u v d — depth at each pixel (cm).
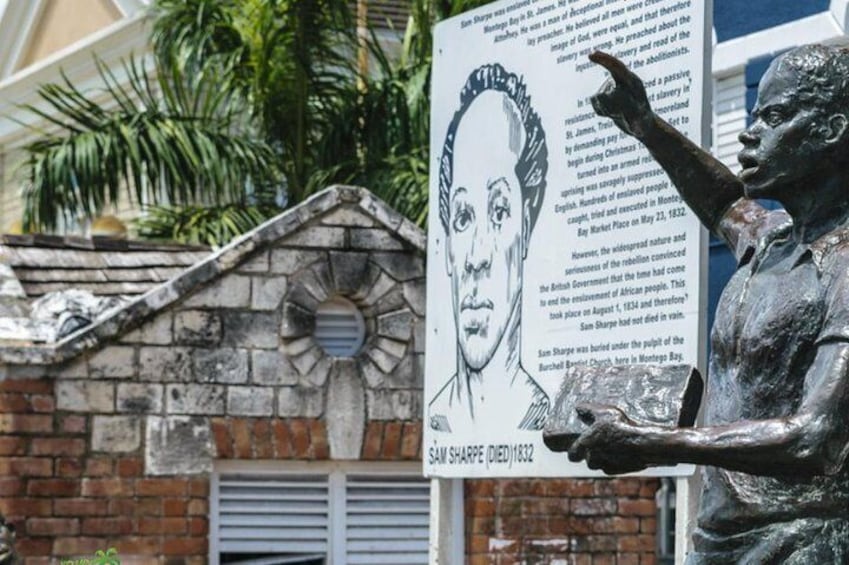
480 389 1134
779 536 570
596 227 1048
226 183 2003
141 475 1378
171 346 1388
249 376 1396
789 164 579
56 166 1981
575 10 1068
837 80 578
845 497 566
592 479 1384
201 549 1383
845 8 1348
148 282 1574
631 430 541
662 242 1005
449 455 1160
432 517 1187
